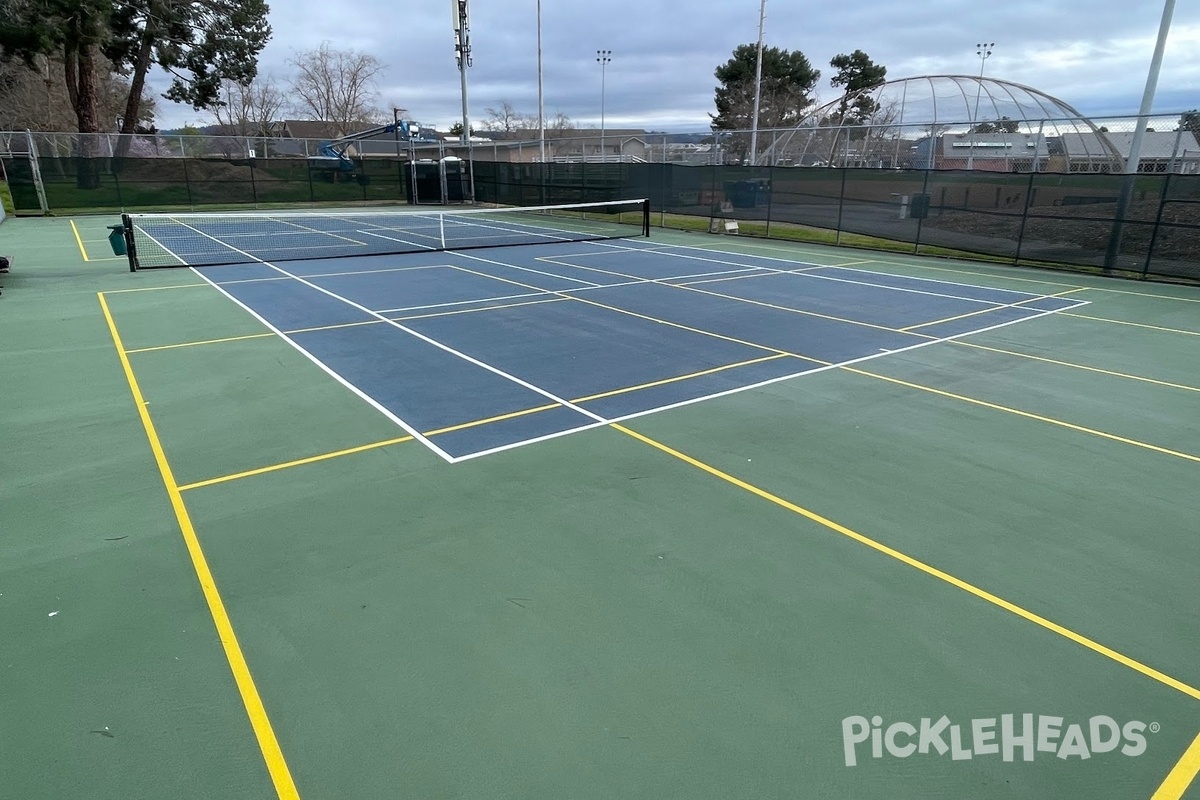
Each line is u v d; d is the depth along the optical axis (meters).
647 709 3.73
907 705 3.77
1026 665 4.07
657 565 5.00
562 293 14.33
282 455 6.75
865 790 3.27
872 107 38.00
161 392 8.45
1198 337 11.23
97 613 4.47
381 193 37.09
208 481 6.23
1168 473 6.49
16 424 7.48
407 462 6.60
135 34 37.59
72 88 36.94
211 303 13.26
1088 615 4.51
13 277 15.77
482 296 13.98
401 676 3.95
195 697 3.80
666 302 13.51
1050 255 18.11
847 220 21.86
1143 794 3.28
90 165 30.61
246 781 3.29
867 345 10.58
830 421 7.61
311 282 15.45
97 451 6.84
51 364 9.50
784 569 4.96
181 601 4.60
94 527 5.48
